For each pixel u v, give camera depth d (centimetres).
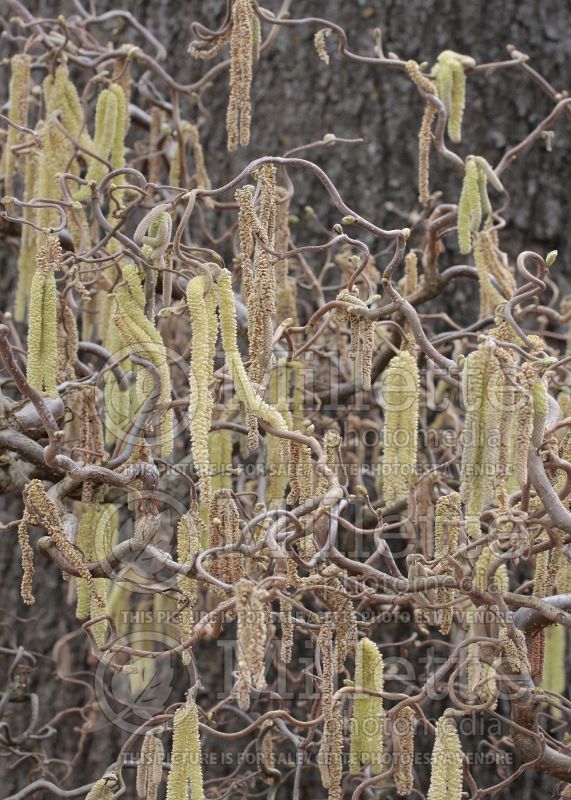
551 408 287
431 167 624
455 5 626
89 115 606
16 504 648
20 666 458
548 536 285
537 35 624
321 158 632
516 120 626
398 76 626
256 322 263
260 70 641
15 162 421
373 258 445
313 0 630
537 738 298
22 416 327
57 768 626
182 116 644
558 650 368
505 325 288
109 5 664
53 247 270
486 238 381
